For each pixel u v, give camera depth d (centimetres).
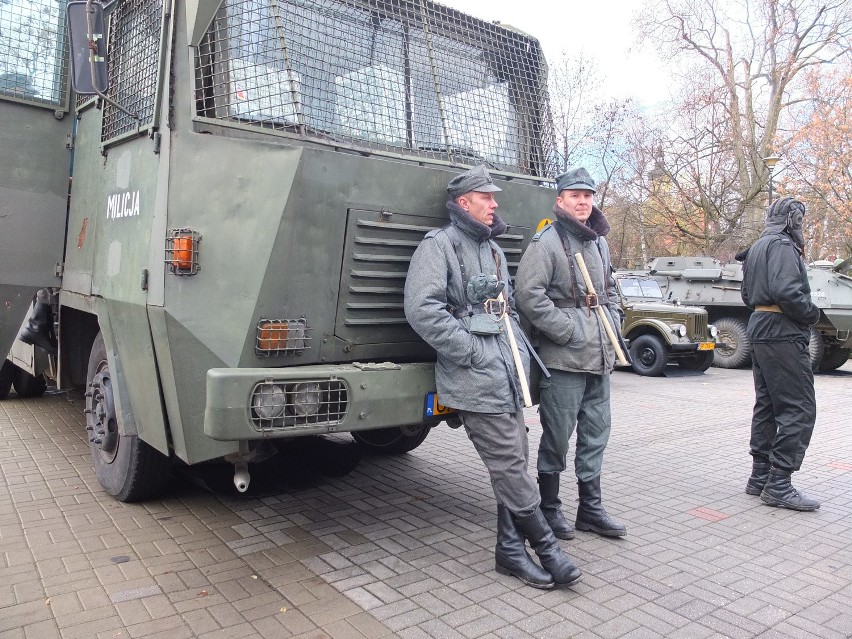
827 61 2516
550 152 459
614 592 328
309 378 311
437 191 367
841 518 441
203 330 321
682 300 1529
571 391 378
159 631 282
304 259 325
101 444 437
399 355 381
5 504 425
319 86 353
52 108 471
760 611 312
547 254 367
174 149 323
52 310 520
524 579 332
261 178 313
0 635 275
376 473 522
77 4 342
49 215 477
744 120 2630
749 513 449
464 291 337
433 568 350
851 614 311
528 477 336
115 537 379
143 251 347
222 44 329
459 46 415
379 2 375
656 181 2602
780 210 468
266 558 357
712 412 841
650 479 525
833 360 1466
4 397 725
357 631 286
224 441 309
